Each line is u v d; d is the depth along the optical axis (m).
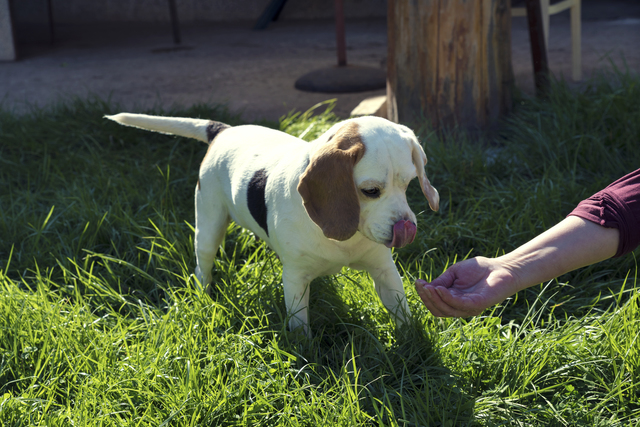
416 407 2.00
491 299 1.49
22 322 2.41
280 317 2.39
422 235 3.13
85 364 2.20
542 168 3.87
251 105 6.28
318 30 12.20
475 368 2.17
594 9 12.04
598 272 2.80
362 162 1.84
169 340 2.28
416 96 4.49
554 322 2.46
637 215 1.46
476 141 4.45
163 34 12.43
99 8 14.41
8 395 2.01
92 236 3.30
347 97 6.47
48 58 9.85
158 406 2.04
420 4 4.26
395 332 2.33
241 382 2.09
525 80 6.33
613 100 4.27
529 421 1.95
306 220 2.11
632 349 2.09
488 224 3.21
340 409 1.94
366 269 2.35
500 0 4.36
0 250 3.32
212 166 2.68
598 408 2.00
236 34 12.10
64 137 4.81
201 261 2.79
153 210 3.64
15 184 4.28
